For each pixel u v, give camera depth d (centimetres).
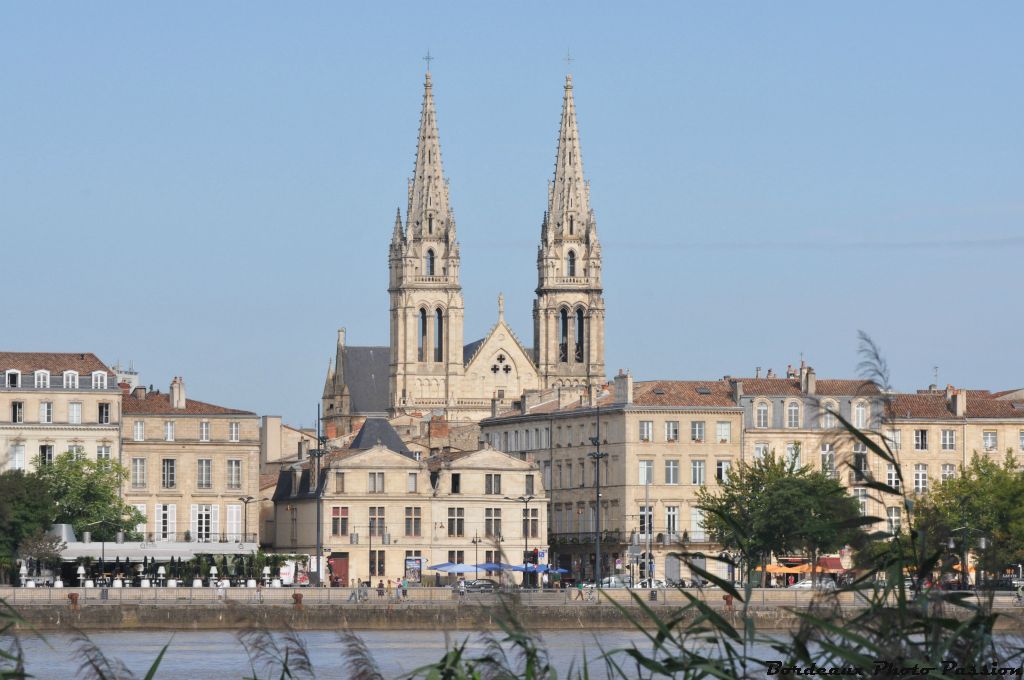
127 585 18188
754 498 17962
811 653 3916
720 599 15075
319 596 16925
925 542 3869
